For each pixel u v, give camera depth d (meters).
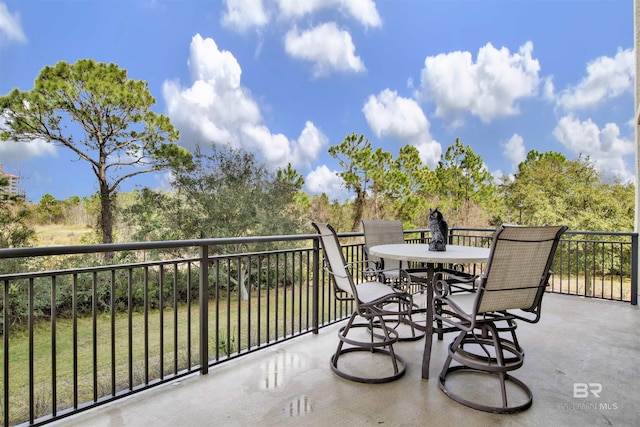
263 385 2.45
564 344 3.27
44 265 8.09
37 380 5.28
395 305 4.75
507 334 3.54
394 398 2.28
